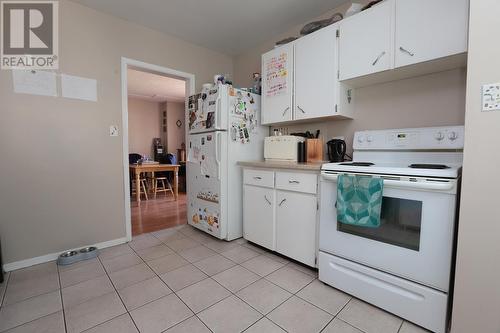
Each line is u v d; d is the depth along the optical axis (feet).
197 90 10.19
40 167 6.75
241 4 7.31
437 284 3.99
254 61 10.44
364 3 6.72
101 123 7.75
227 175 8.06
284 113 7.61
